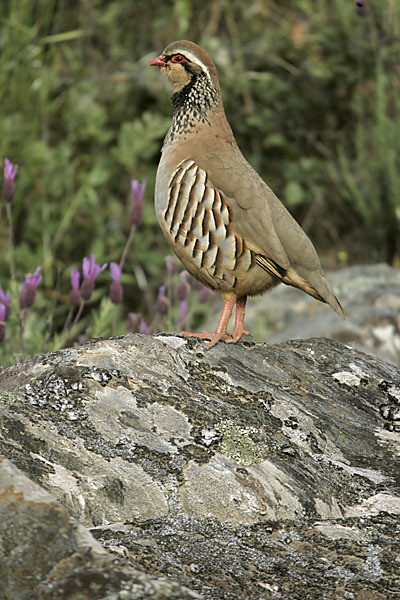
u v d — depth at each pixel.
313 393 6.98
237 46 16.19
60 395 6.06
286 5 16.98
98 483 5.37
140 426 5.89
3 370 6.88
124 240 14.95
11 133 14.15
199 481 5.50
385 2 15.82
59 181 14.54
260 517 5.42
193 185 7.52
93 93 15.32
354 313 12.77
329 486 5.78
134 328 9.41
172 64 8.07
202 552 4.93
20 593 4.07
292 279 7.65
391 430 6.68
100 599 3.97
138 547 4.86
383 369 7.57
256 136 16.38
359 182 16.06
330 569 4.90
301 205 16.62
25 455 5.42
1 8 14.98
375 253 16.05
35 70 14.77
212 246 7.48
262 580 4.73
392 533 5.32
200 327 12.98
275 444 6.00
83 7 16.02
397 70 15.97
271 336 12.80
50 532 4.22
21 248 13.80
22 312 8.50
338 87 16.36
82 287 8.64
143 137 14.55
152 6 16.59
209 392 6.51
